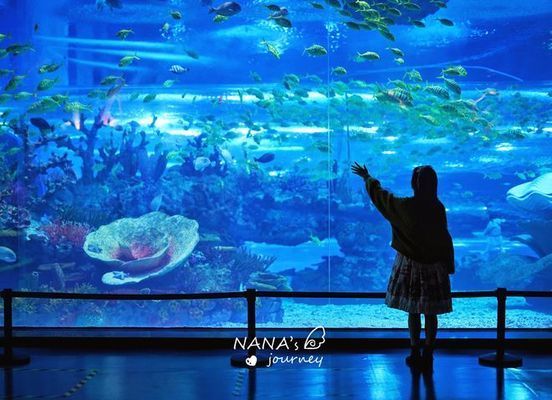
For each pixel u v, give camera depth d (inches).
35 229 491.8
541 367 285.7
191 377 268.5
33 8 504.7
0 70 476.7
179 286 486.9
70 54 510.3
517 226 518.0
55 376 270.1
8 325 293.0
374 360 297.3
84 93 511.5
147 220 495.2
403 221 263.0
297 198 522.3
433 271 264.8
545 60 504.7
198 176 513.3
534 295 292.4
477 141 515.5
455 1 502.0
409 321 282.8
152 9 513.3
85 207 501.7
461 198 523.8
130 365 289.6
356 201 526.3
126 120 512.7
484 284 518.6
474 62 510.3
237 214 516.1
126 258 486.9
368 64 521.7
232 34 520.4
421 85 513.7
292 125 523.5
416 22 444.1
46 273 482.6
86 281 483.8
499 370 280.1
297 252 522.0
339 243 525.3
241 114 521.0
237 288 495.5
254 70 523.2
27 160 497.0
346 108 523.2
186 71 518.6
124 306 477.1
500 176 518.9
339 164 525.7
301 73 525.0
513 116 510.0
